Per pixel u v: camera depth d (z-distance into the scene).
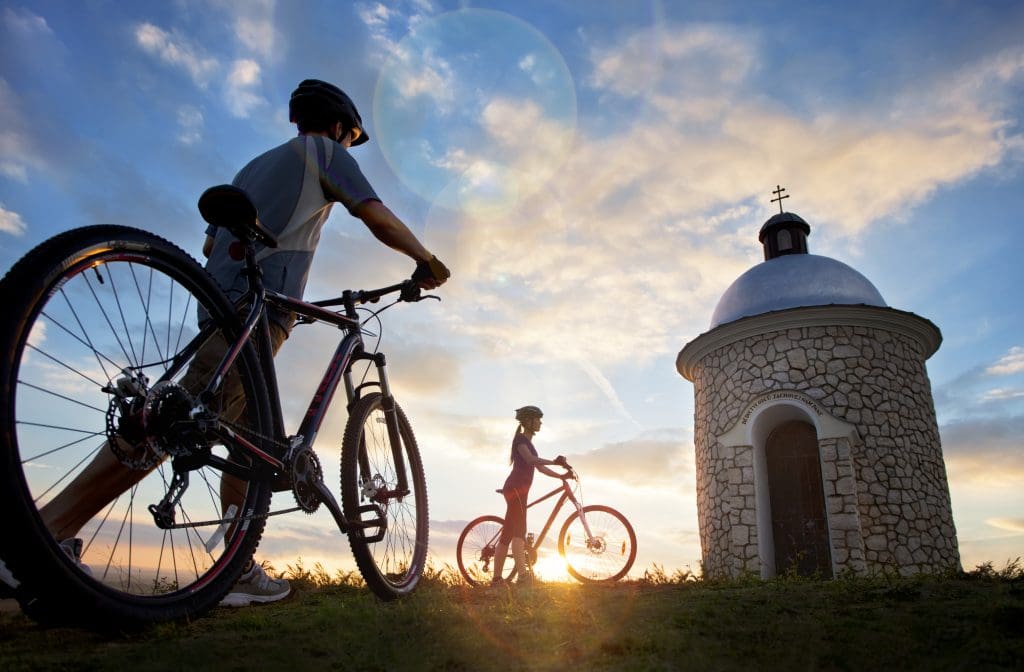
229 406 2.57
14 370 1.75
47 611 2.10
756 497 12.74
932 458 12.96
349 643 2.07
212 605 2.30
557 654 1.95
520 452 7.02
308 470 2.64
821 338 13.27
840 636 2.12
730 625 2.34
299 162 3.14
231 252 2.64
